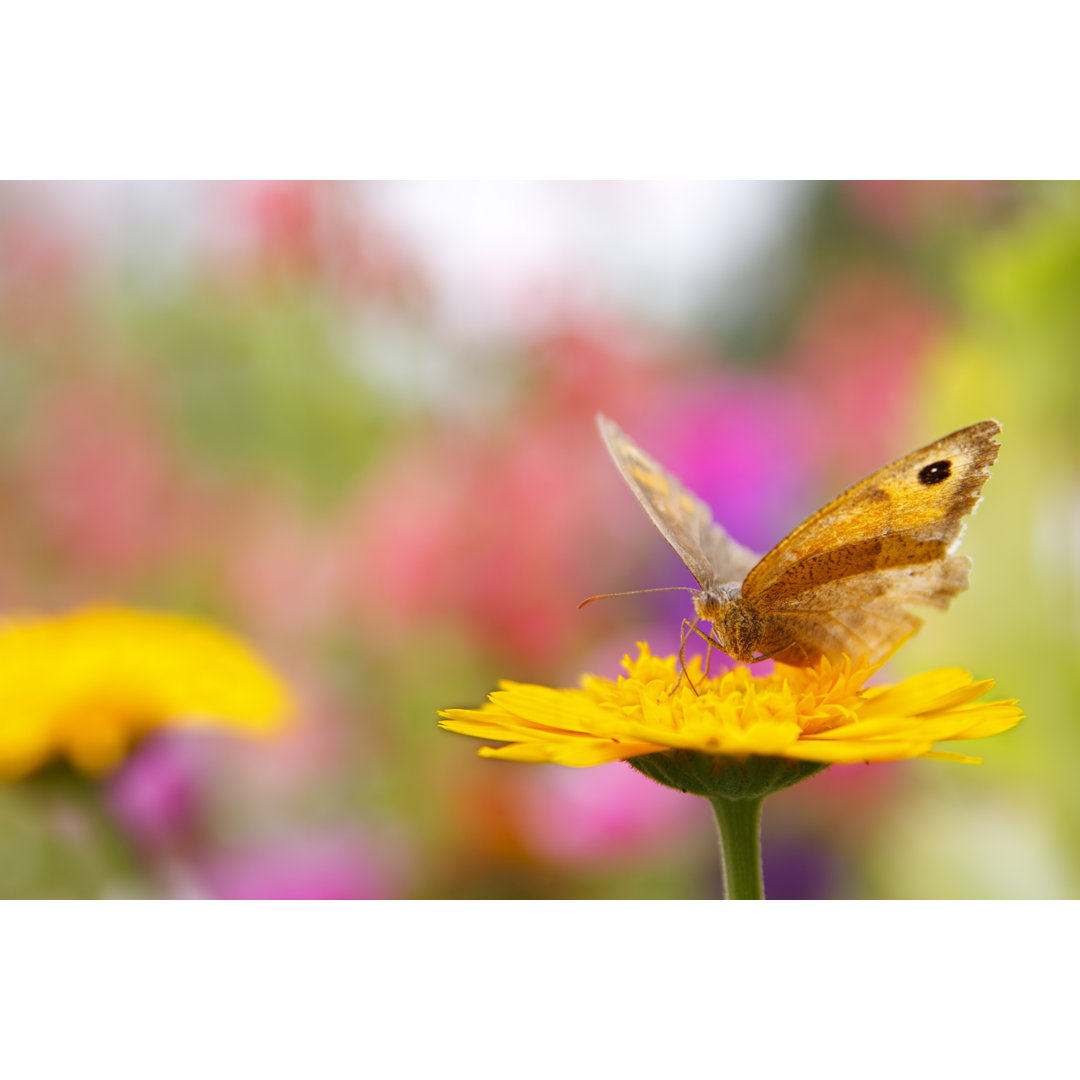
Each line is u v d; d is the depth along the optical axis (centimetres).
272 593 42
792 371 41
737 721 25
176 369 44
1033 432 33
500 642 39
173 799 34
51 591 43
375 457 43
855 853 34
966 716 25
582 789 35
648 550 40
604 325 43
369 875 35
